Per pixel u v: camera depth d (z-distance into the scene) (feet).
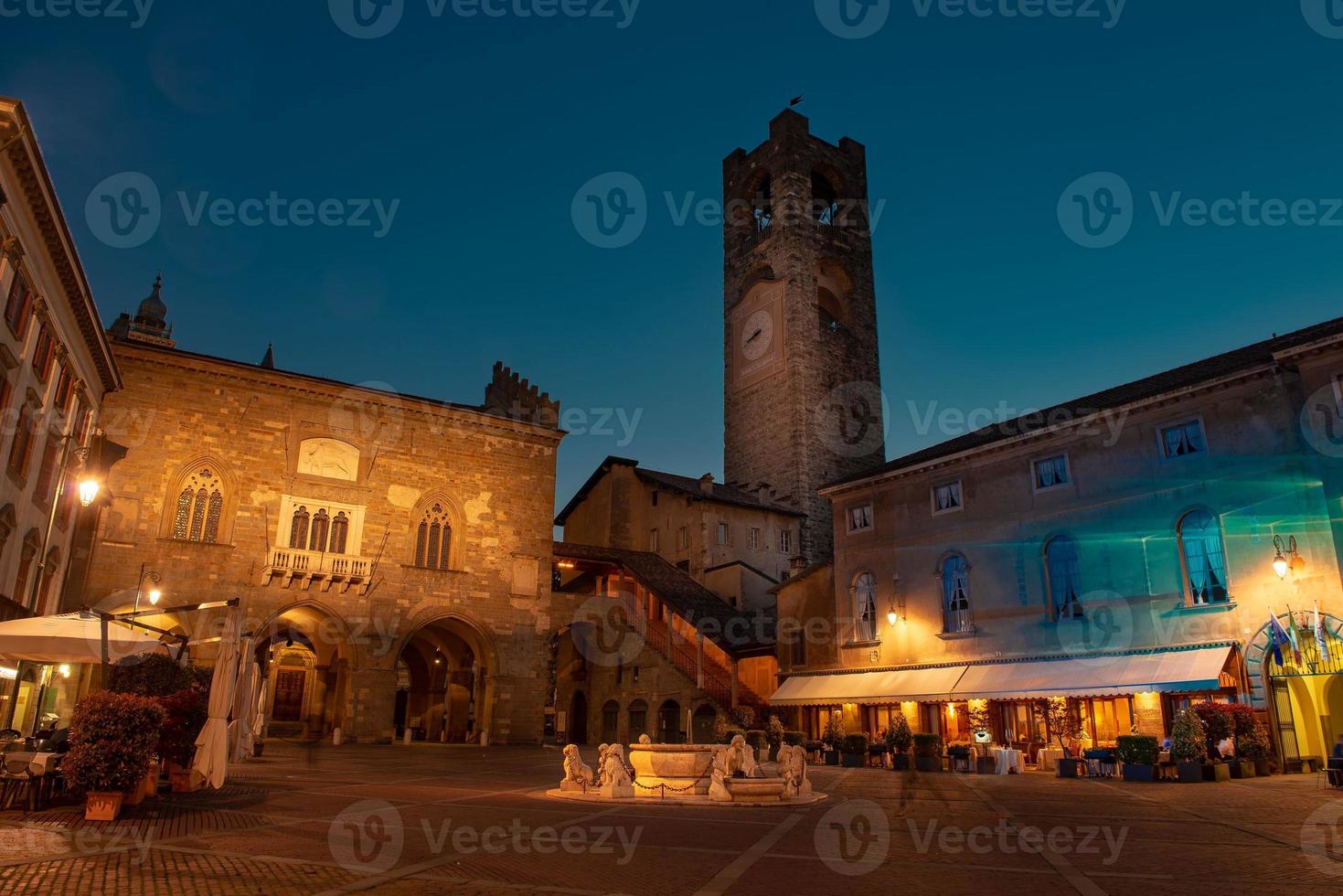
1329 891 30.71
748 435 234.79
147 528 131.85
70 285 95.40
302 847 40.96
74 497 113.29
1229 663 87.35
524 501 164.45
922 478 124.67
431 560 154.30
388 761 105.19
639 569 176.45
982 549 114.62
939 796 66.80
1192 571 93.76
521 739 154.71
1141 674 91.61
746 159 266.16
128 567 129.29
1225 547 90.74
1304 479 86.22
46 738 65.26
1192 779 74.28
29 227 80.79
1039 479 110.42
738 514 193.88
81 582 123.85
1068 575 105.19
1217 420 94.02
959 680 110.32
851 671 127.44
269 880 33.17
